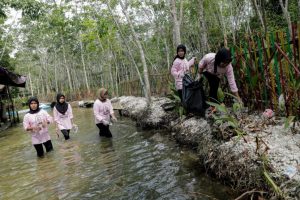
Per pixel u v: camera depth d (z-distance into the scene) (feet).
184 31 80.69
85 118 46.65
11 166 22.47
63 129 29.32
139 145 24.08
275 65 16.89
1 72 45.50
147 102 36.52
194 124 22.48
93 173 18.56
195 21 77.82
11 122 55.11
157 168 18.11
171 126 26.73
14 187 17.81
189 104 22.21
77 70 178.70
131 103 47.39
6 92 59.16
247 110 19.89
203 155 17.39
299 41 14.96
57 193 16.08
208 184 14.88
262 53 18.02
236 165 14.14
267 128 15.90
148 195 14.64
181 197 13.97
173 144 22.86
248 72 19.24
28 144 30.73
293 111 15.74
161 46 97.71
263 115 17.34
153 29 96.73
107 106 28.91
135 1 73.92
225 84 22.48
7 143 33.17
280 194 10.99
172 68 24.43
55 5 98.37
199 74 21.74
